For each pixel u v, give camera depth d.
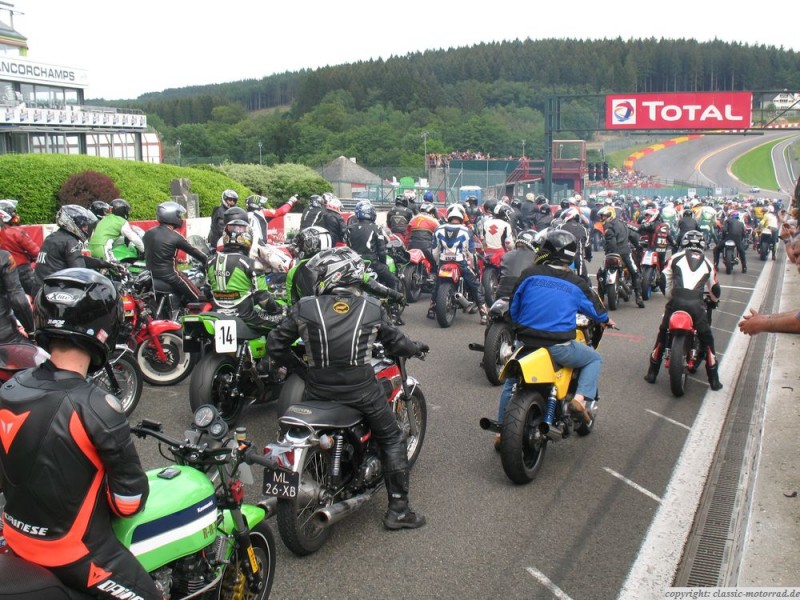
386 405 5.10
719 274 20.17
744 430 7.35
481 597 4.38
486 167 61.97
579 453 6.70
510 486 5.97
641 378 9.22
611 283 13.70
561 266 6.26
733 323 12.65
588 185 77.94
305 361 5.57
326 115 127.62
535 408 6.05
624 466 6.39
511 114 148.25
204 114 184.25
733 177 116.56
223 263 6.90
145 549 3.11
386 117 134.88
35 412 2.75
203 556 3.42
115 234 9.49
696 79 176.62
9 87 47.25
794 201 4.38
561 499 5.73
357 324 4.93
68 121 46.28
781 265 22.69
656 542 5.05
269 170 36.66
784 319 4.05
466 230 11.88
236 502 3.59
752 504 5.28
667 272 8.72
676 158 139.12
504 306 8.55
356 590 4.45
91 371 3.04
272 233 18.16
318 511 4.64
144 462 6.19
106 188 18.61
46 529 2.76
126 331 8.18
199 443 3.56
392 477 5.16
